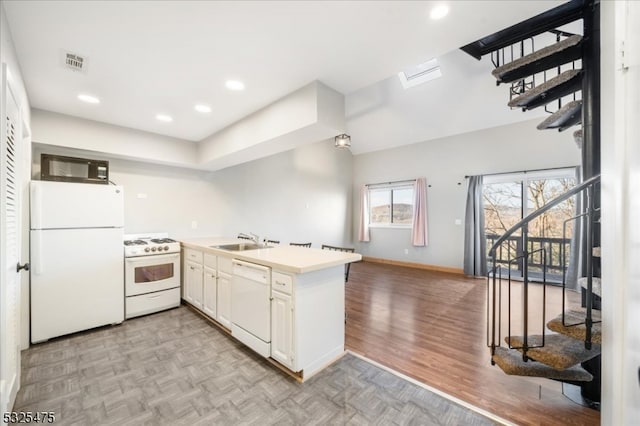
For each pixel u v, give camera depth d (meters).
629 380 0.96
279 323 2.06
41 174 2.62
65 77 2.16
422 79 4.53
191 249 3.38
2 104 1.35
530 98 2.24
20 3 1.41
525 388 1.88
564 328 1.59
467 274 5.27
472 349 2.43
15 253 1.71
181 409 1.66
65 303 2.62
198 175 4.27
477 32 1.70
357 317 3.20
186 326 2.91
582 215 1.75
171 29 1.65
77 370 2.06
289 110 2.49
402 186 6.42
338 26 1.64
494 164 5.13
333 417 1.60
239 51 1.88
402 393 1.82
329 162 6.69
